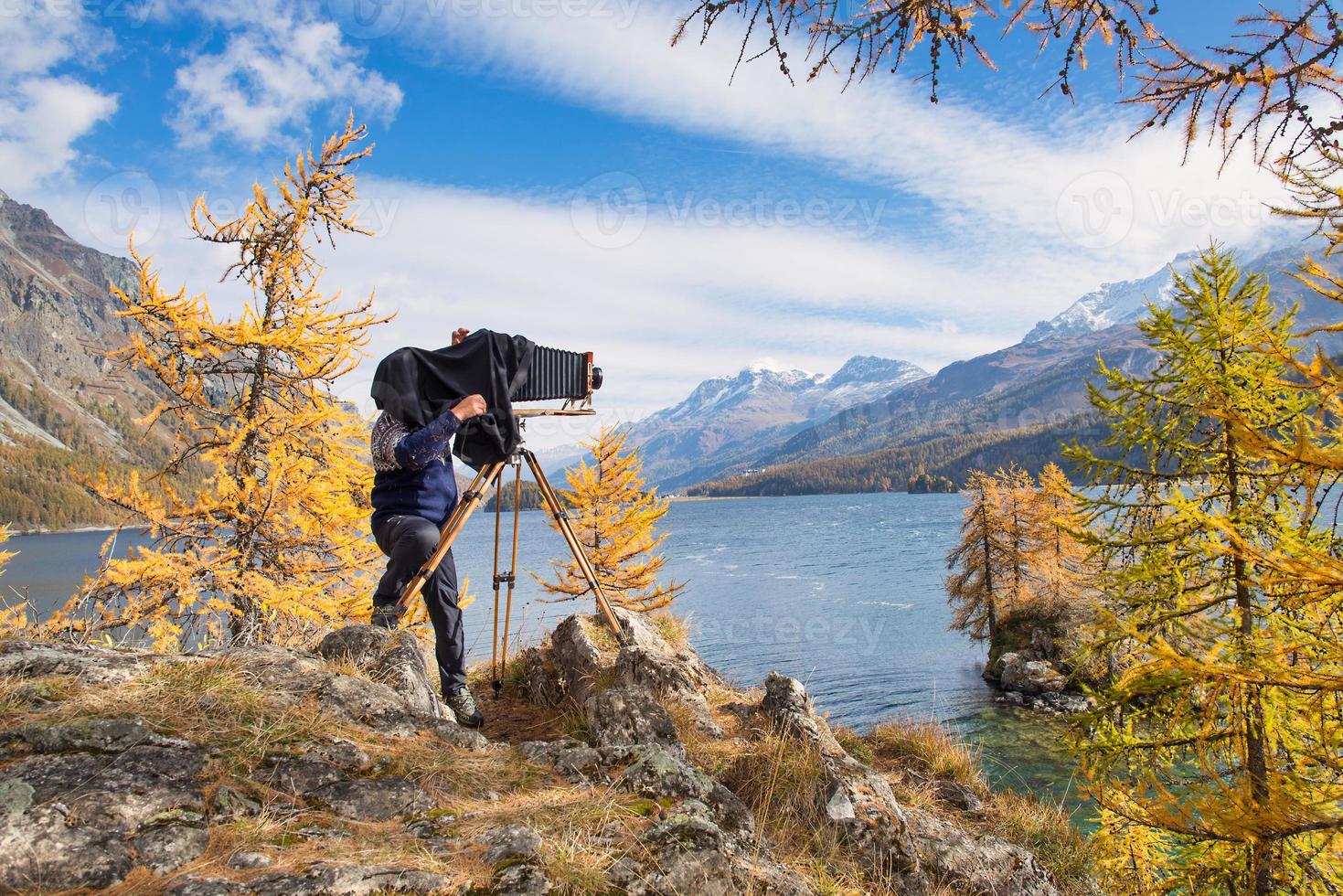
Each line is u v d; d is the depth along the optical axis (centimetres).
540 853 248
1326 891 586
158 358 886
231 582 902
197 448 955
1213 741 702
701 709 529
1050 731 2756
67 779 230
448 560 454
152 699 284
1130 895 655
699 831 279
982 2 267
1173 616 770
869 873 396
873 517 19675
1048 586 3466
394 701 347
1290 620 670
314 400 995
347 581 1034
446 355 447
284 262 969
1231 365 763
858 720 3362
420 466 421
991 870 458
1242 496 777
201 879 211
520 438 484
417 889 221
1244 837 480
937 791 694
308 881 214
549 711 567
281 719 297
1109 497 909
